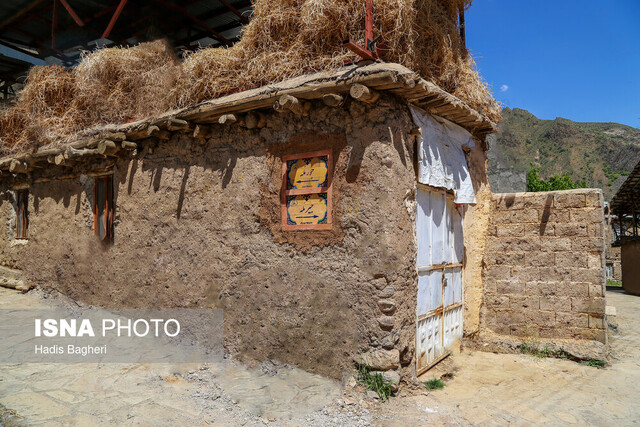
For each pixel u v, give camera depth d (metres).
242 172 4.68
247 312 4.51
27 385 3.91
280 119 4.39
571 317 5.50
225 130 4.89
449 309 5.13
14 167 7.46
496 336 5.75
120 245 5.97
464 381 4.41
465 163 5.19
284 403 3.55
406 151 3.93
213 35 8.57
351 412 3.41
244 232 4.61
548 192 5.75
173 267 5.25
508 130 128.75
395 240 3.72
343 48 4.16
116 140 5.80
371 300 3.73
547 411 3.70
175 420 3.29
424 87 3.74
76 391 3.80
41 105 7.18
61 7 7.69
